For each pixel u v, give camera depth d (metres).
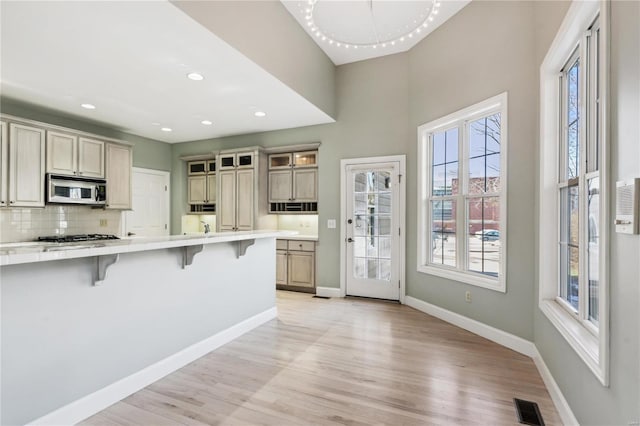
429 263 4.24
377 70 4.70
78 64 2.99
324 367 2.65
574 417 1.85
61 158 4.25
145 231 5.86
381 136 4.66
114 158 4.93
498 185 3.30
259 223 5.38
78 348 1.99
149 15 2.27
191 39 2.60
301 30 3.88
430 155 4.23
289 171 5.39
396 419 1.98
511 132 3.01
